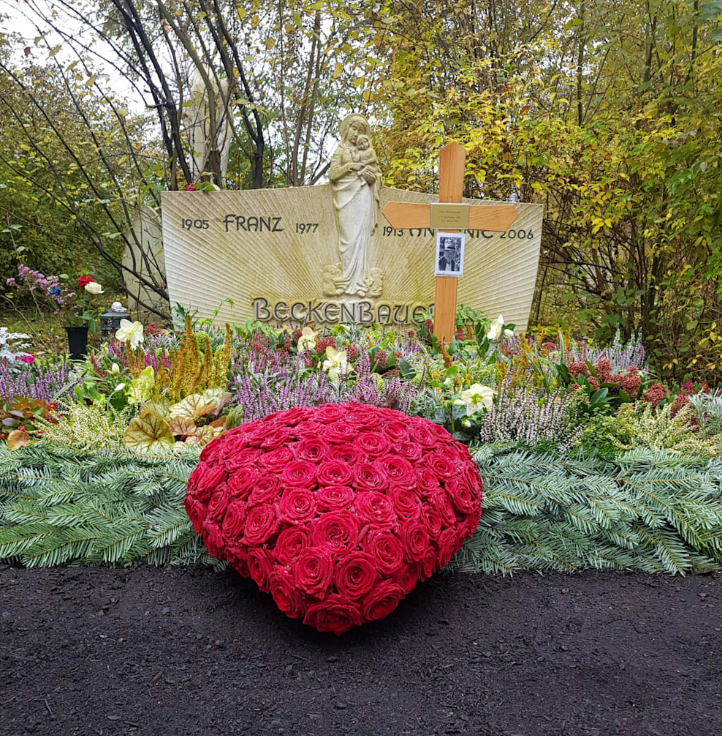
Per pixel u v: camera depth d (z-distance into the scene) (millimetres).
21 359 4059
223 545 2016
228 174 8766
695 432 3309
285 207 5949
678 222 5336
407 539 1896
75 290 10258
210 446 2336
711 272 5215
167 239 6000
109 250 10711
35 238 10156
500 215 5051
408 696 1688
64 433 2920
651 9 6004
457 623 2047
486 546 2447
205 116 7414
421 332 5570
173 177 7023
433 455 2191
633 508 2516
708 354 5918
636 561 2461
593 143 6305
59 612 2033
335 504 1891
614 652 1901
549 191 7059
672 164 5297
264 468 2057
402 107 7922
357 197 5859
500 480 2619
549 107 7133
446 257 5078
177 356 3354
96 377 3699
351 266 5969
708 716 1618
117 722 1566
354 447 2092
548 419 2941
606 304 6973
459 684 1740
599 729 1568
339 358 3244
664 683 1754
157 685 1708
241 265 6031
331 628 1831
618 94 7109
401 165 7168
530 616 2100
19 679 1710
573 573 2400
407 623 2039
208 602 2121
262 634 1953
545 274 7590
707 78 5340
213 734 1536
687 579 2373
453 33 8008
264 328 5656
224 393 3061
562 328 6863
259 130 7250
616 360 4438
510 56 7379
